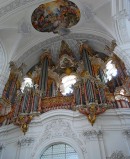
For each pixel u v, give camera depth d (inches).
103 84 437.4
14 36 587.2
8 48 583.5
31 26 597.0
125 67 468.4
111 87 527.8
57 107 419.8
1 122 438.3
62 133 374.6
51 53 649.6
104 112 377.4
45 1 558.6
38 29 609.0
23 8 550.0
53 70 618.8
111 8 526.9
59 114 393.4
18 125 395.5
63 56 639.8
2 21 536.4
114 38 519.8
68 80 596.7
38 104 421.4
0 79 509.0
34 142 373.1
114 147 341.1
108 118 378.0
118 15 512.4
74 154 353.1
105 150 338.6
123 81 468.8
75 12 584.7
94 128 362.6
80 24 600.4
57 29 617.9
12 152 372.8
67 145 365.7
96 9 557.3
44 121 393.4
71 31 618.5
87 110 374.6
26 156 355.6
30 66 645.3
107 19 551.2
